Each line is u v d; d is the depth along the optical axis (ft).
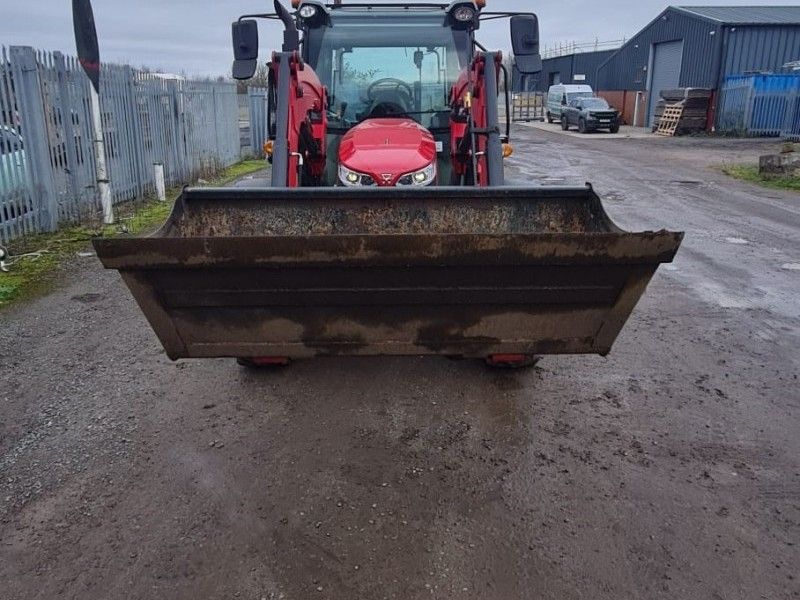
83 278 22.02
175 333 10.04
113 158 34.63
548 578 8.57
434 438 11.98
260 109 69.41
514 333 10.16
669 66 114.93
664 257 9.20
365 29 18.61
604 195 41.22
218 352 10.24
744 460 11.30
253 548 9.11
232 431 12.20
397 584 8.45
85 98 31.37
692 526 9.59
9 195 25.96
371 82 18.48
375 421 12.58
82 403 13.25
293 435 12.07
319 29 18.61
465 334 10.14
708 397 13.64
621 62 135.44
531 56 15.90
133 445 11.70
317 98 16.79
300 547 9.13
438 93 18.53
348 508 9.97
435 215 11.51
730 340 16.75
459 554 9.01
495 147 15.01
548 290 9.66
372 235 8.84
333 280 9.42
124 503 10.06
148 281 9.41
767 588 8.40
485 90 15.34
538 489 10.47
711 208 36.37
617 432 12.22
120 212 33.09
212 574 8.63
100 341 16.55
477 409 13.07
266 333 10.09
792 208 36.45
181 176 45.55
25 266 23.20
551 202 11.41
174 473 10.86
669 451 11.58
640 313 18.76
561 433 12.18
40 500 10.12
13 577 8.55
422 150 14.89
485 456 11.41
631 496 10.29
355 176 14.40
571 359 15.53
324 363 15.16
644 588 8.41
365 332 10.08
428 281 9.46
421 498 10.23
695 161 62.75
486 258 9.04
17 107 26.32
